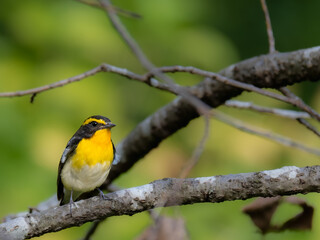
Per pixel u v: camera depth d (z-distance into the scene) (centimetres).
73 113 1195
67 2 1275
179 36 1325
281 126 1323
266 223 627
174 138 1308
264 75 732
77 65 1240
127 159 891
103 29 1270
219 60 1343
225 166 1263
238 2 1602
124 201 618
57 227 624
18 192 1088
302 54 704
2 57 1219
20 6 1257
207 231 1047
